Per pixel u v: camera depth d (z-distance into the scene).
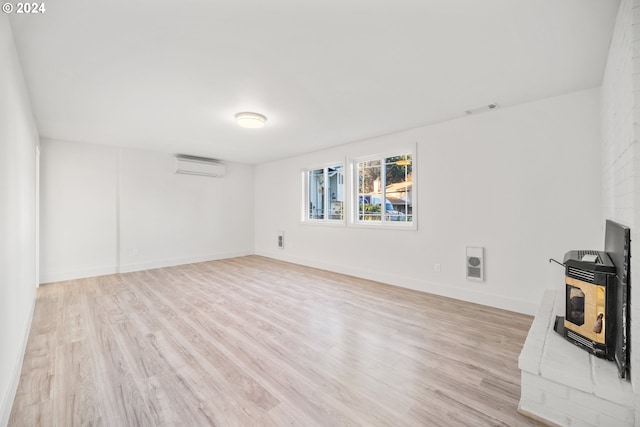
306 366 2.07
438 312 3.10
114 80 2.47
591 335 1.64
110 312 3.12
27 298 2.66
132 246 5.20
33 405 1.65
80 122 3.60
